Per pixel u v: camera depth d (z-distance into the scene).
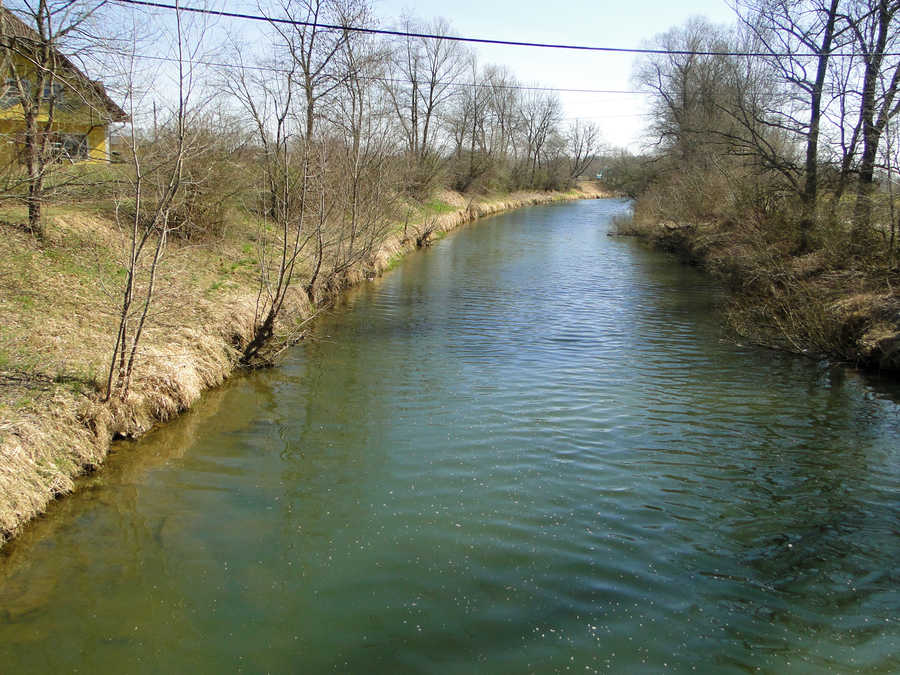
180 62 7.29
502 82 64.44
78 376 7.70
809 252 16.20
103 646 4.47
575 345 12.74
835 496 6.69
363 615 4.80
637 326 14.45
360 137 15.90
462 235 34.38
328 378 10.41
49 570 5.30
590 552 5.61
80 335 8.85
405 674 4.23
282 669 4.27
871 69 14.69
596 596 5.02
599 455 7.62
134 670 4.26
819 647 4.49
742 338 13.41
